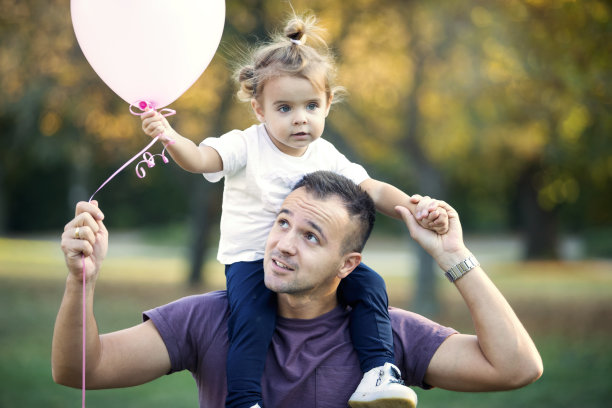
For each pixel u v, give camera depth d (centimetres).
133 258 2495
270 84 250
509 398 774
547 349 1041
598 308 1441
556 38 1052
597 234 2870
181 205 3450
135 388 794
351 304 247
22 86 1156
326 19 1043
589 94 1088
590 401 758
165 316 240
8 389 768
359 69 1136
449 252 245
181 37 233
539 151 1316
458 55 1097
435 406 743
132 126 1260
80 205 215
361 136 1302
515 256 2617
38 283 1705
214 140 249
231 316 239
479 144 1272
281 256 226
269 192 251
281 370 235
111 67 235
